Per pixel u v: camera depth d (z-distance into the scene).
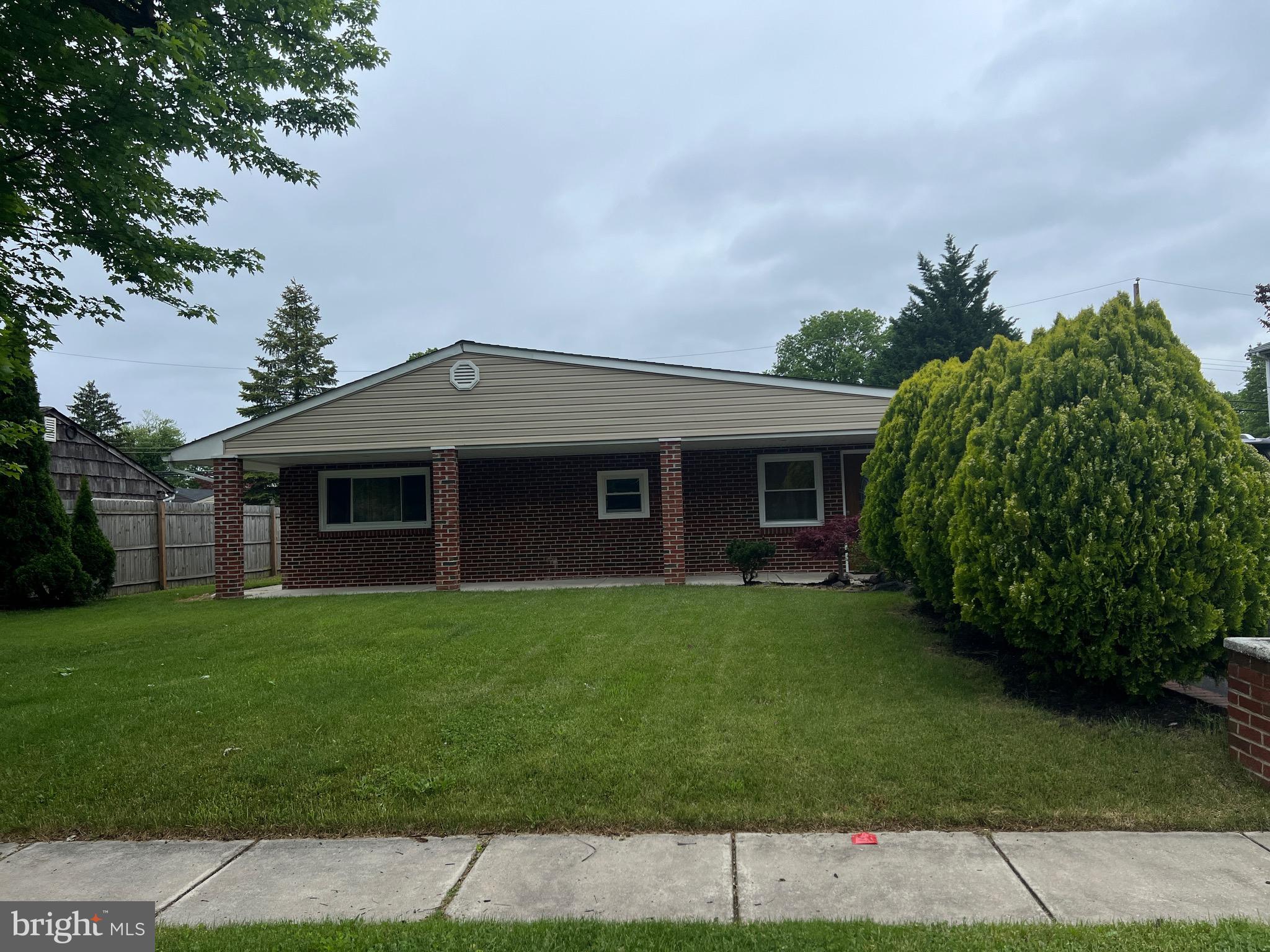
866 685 6.56
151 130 8.12
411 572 15.62
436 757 5.37
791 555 14.82
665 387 13.44
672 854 4.11
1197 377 5.90
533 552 15.42
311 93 10.41
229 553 13.88
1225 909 3.42
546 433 13.58
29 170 8.02
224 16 9.45
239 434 13.93
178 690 7.02
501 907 3.61
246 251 10.35
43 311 9.15
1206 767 4.92
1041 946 3.07
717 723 5.77
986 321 38.09
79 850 4.45
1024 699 6.19
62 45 7.06
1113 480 5.61
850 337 56.50
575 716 5.98
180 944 3.30
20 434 8.65
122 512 16.91
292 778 5.12
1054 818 4.38
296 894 3.82
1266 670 4.71
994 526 6.08
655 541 15.23
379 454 14.20
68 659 8.66
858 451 14.76
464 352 13.76
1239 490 5.51
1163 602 5.38
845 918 3.42
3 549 13.80
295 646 8.55
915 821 4.41
